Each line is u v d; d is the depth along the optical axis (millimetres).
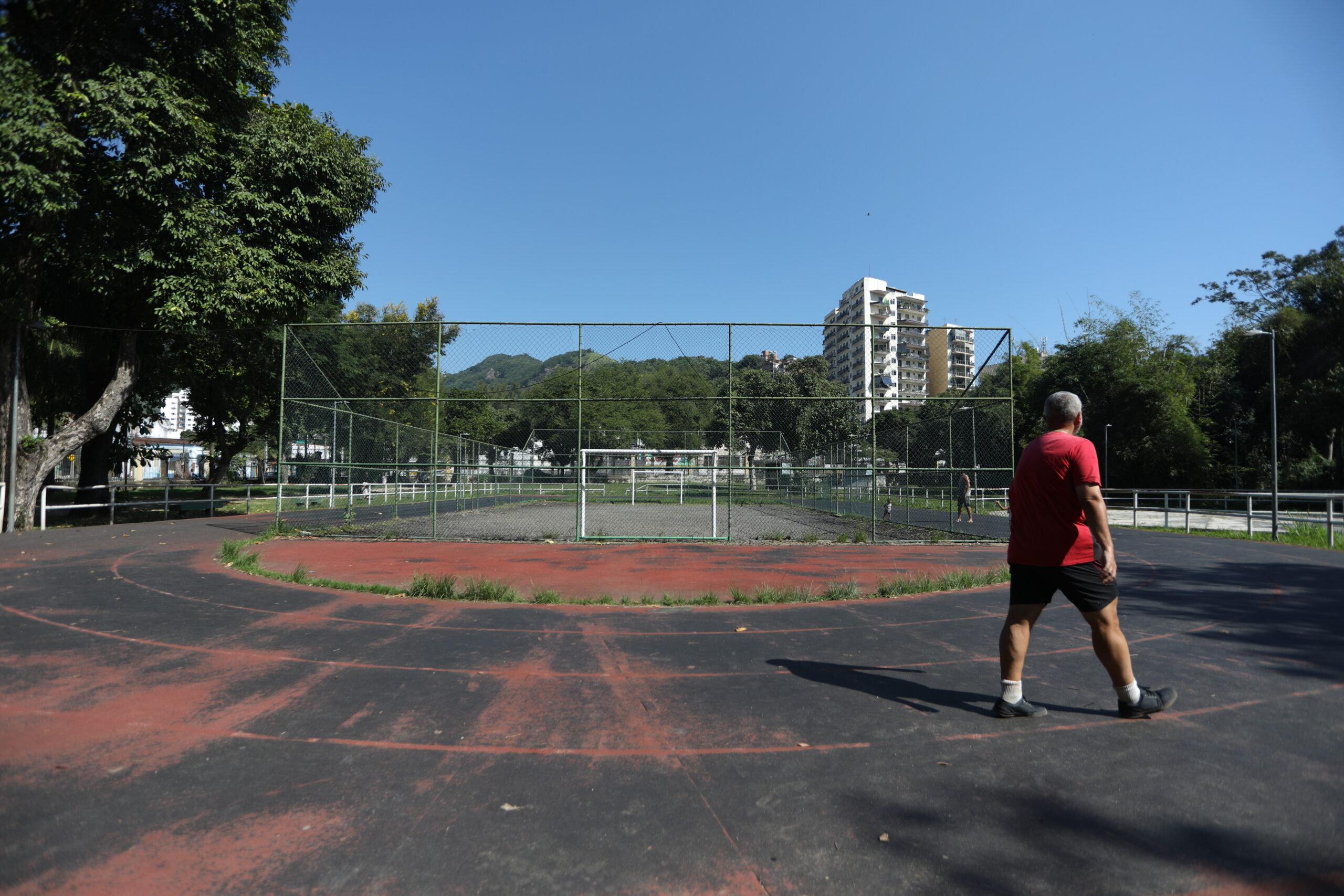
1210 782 3330
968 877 2527
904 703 4523
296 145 18547
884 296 121438
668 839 2820
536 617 7148
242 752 3693
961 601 8125
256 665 5332
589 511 26641
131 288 17062
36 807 3047
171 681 4898
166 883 2467
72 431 16891
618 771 3500
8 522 15578
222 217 16672
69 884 2449
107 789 3234
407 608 7492
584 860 2660
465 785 3330
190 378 23172
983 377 16656
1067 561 4074
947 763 3578
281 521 16141
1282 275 51938
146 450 25766
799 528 19359
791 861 2652
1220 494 18297
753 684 4941
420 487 30234
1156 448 45938
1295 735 3941
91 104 14141
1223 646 5977
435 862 2637
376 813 3037
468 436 30922
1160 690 4293
